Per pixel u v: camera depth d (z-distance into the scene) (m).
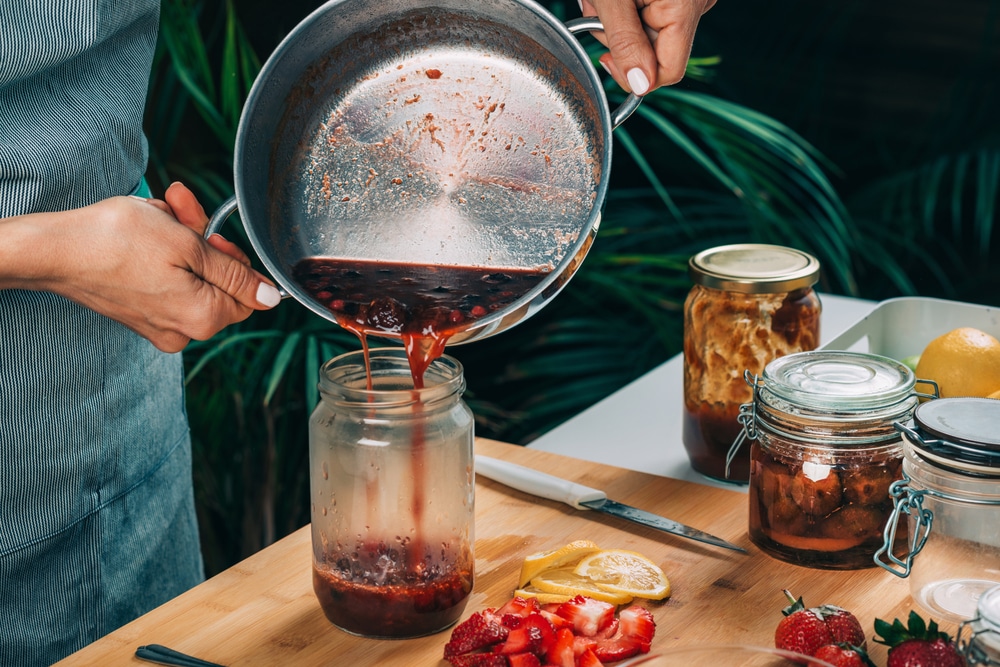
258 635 1.02
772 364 1.14
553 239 1.00
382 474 0.98
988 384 1.22
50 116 1.19
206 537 2.38
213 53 2.42
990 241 3.19
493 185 1.03
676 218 2.83
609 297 2.75
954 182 3.08
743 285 1.22
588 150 1.00
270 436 2.21
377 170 1.05
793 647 0.92
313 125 1.04
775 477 1.10
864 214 3.12
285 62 1.00
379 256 1.04
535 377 2.86
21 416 1.22
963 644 0.88
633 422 1.50
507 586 1.09
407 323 0.96
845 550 1.09
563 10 2.70
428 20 1.03
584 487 1.23
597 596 1.04
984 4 2.99
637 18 1.05
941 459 0.93
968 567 0.96
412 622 1.00
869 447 1.07
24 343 1.20
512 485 1.27
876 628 0.89
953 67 3.07
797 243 2.69
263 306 1.09
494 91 1.04
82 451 1.29
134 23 1.32
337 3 0.98
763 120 2.33
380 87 1.05
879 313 1.46
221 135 2.12
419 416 0.98
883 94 3.17
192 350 2.16
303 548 1.18
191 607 1.07
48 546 1.28
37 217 1.04
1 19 1.11
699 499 1.25
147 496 1.42
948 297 3.23
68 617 1.32
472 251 1.03
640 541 1.17
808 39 3.15
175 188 1.10
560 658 0.94
